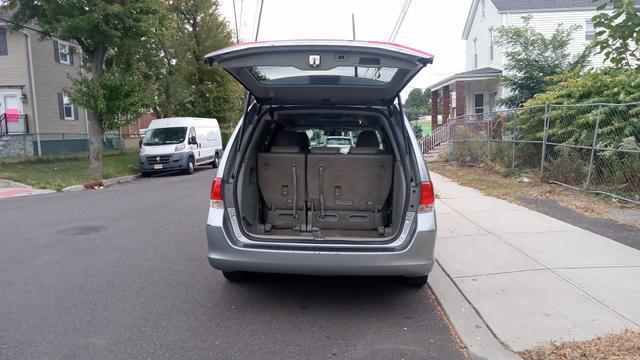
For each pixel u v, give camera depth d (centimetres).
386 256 436
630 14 549
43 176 1725
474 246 646
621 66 655
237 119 3425
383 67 416
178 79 2616
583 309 441
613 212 812
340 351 394
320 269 440
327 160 514
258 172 525
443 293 502
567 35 1727
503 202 955
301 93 491
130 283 559
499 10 2350
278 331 431
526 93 1686
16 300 507
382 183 517
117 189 1517
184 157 2022
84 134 2808
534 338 393
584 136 1030
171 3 2731
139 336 421
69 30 1647
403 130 475
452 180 1339
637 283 496
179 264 632
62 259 661
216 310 479
